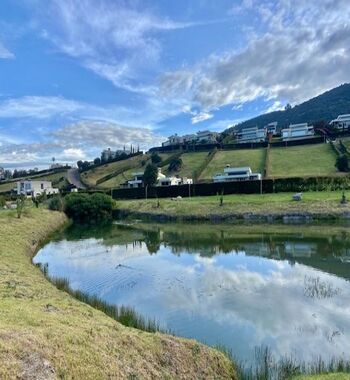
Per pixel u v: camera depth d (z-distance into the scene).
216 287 22.92
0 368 7.87
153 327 15.80
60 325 11.06
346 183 70.81
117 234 49.06
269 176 92.12
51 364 8.66
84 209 70.00
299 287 22.16
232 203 61.34
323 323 16.84
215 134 166.25
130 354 10.70
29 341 9.13
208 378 11.33
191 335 15.89
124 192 91.62
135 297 21.52
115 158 151.50
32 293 16.08
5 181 144.62
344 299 19.78
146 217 65.56
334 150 104.31
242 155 118.06
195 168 114.19
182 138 172.12
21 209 52.75
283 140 129.50
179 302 20.38
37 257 33.78
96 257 33.59
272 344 14.91
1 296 14.36
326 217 50.38
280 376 12.05
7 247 29.45
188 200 71.81
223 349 13.70
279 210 54.56
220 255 32.47
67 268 29.36
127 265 29.81
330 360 13.39
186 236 44.38
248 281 23.97
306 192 70.19
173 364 11.20
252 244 37.00
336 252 31.59
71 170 162.62
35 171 169.62
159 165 122.56
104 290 23.08
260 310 18.67
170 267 28.66
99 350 10.14
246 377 12.09
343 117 140.12
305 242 36.62
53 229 52.09
